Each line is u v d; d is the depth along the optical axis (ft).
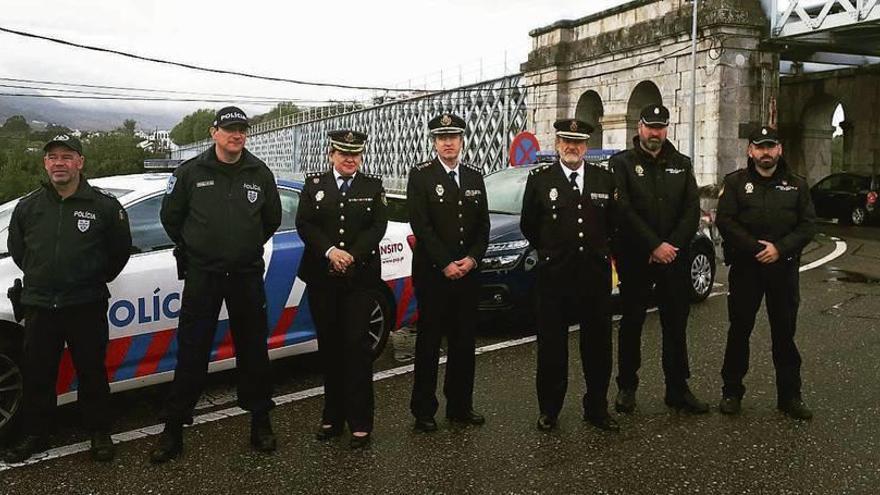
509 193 27.02
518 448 14.38
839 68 82.99
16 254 14.15
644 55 68.03
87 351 13.99
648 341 22.29
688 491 12.45
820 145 89.56
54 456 14.12
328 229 14.75
